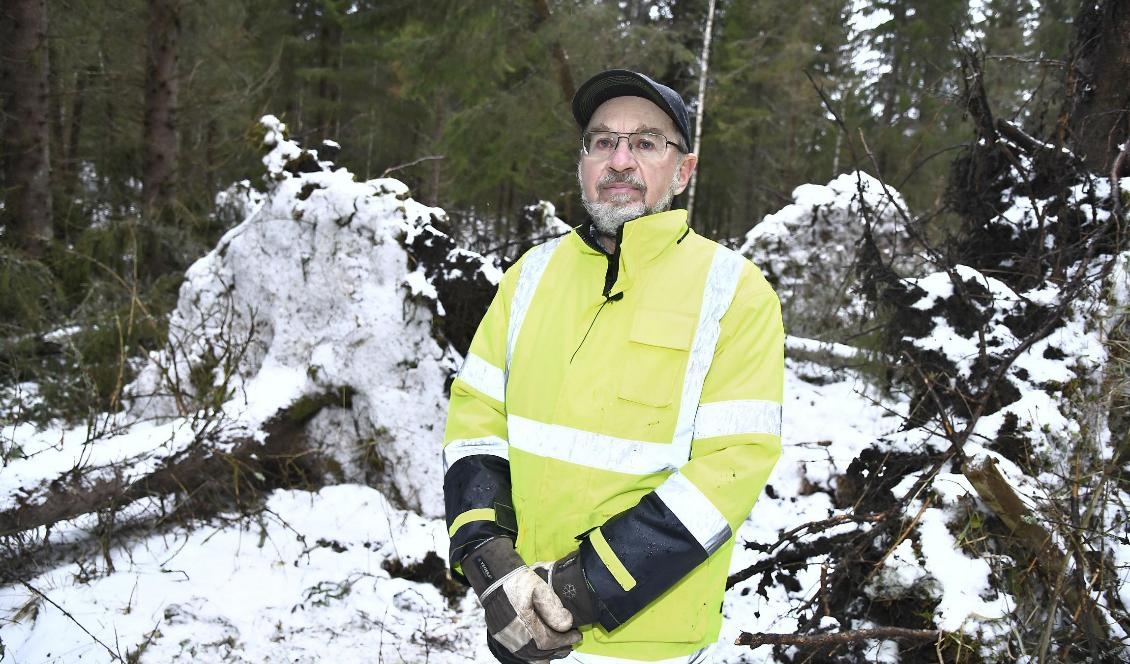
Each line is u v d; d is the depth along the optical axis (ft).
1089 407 9.66
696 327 5.17
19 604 9.83
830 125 49.19
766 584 10.41
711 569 5.22
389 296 13.88
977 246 12.51
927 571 8.38
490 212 40.04
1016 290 11.32
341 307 14.20
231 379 15.19
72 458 11.38
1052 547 8.23
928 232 15.16
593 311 5.39
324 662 9.41
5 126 25.35
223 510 12.53
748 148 55.26
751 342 5.12
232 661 9.22
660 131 5.57
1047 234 11.48
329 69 57.67
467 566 5.00
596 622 4.76
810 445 13.69
